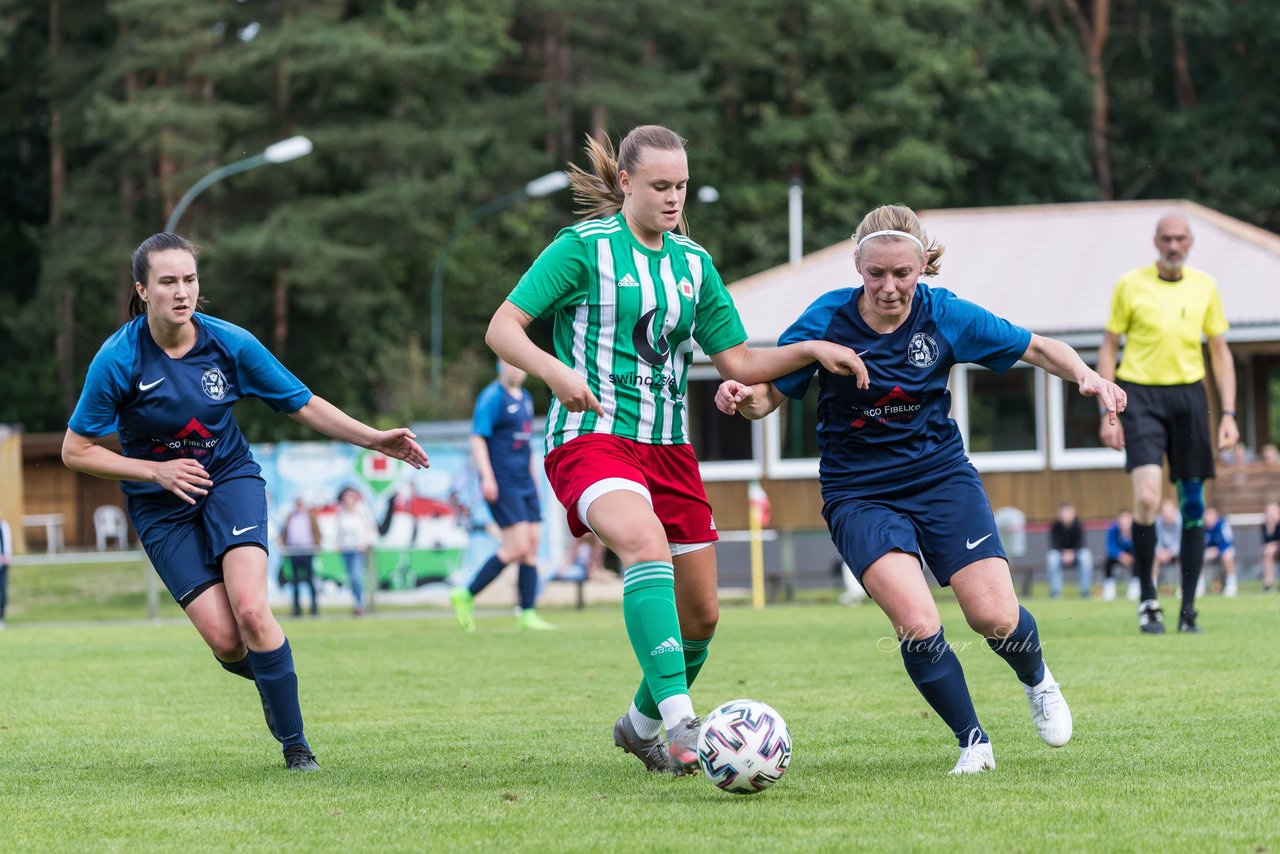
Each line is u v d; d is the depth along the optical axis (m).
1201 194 111.75
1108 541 42.81
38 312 98.69
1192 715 14.18
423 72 92.81
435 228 96.94
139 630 35.12
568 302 11.63
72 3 100.00
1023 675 11.93
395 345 102.31
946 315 11.83
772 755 10.51
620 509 11.14
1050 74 110.38
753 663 20.42
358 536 43.94
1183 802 10.10
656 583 11.02
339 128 90.31
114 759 13.39
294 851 9.08
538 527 30.67
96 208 94.88
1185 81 113.94
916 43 106.50
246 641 12.30
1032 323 54.25
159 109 86.12
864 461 11.95
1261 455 55.62
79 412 12.19
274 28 91.00
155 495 12.58
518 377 29.95
